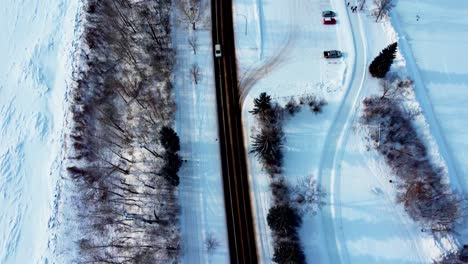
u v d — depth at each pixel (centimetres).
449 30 6631
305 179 5525
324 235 5188
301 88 6200
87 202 5797
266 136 5562
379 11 6569
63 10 7531
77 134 6319
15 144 6366
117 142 6169
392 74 6169
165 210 5472
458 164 5606
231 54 6600
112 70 6831
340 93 6122
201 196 5588
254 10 6906
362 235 5181
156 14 7075
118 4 7281
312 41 6612
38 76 6906
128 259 5181
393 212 5288
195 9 6975
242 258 5191
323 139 5803
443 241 5025
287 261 4838
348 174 5556
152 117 6188
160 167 5719
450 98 6053
